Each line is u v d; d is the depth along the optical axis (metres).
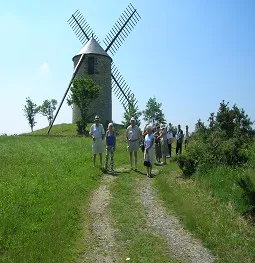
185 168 15.07
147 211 11.15
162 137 19.81
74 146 25.92
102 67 57.75
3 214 9.35
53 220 9.45
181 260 8.24
